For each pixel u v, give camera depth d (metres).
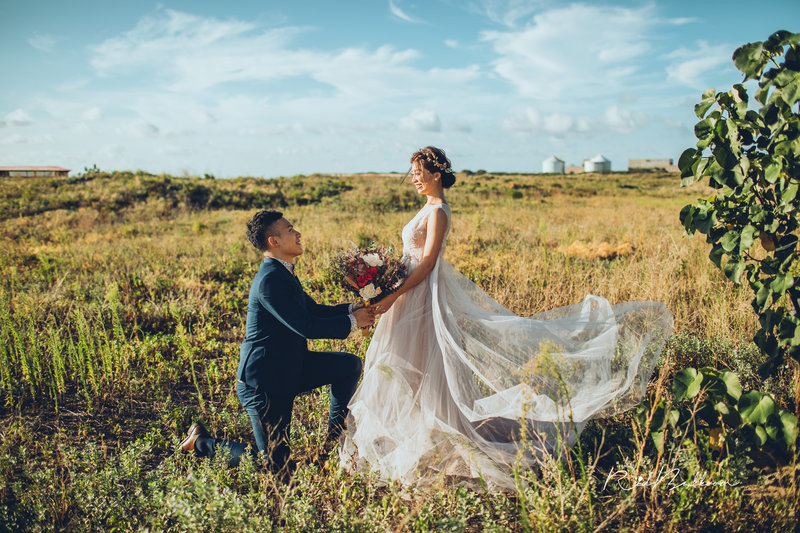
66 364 4.79
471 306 3.37
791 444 2.62
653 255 7.83
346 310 3.46
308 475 2.93
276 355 3.09
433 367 3.19
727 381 2.83
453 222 13.50
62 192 20.11
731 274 2.95
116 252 10.03
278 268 3.10
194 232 13.80
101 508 2.71
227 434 3.69
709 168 2.86
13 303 6.21
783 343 2.77
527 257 8.34
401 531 2.44
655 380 3.98
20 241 12.66
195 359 5.03
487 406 3.08
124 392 4.36
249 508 2.60
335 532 2.50
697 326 5.14
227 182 25.05
